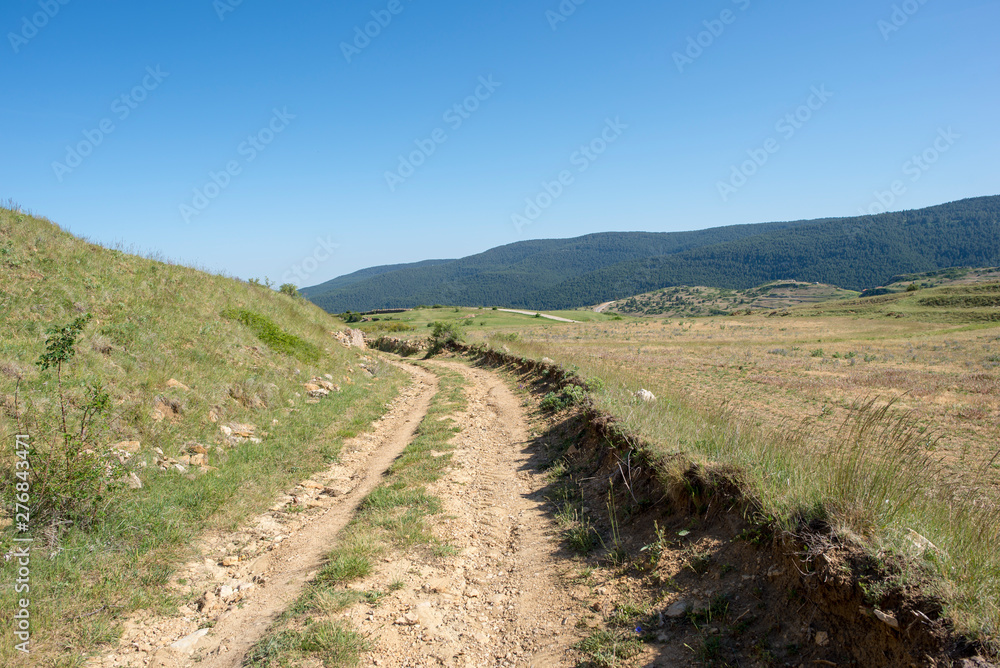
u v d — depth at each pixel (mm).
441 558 5516
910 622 2707
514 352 24250
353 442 10609
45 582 4398
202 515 6285
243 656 3848
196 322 12961
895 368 25219
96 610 4281
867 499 3629
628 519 5824
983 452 8742
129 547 5266
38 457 5355
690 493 5207
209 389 10047
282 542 6047
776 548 3805
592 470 7809
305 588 4848
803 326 70500
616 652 3639
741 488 4605
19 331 8711
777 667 3107
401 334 56031
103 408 6105
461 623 4340
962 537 3266
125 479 6156
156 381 9156
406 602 4582
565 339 60156
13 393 6781
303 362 15508
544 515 6766
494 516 6820
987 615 2566
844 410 12609
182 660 3830
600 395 10406
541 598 4680
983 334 45719
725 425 6500
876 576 3021
